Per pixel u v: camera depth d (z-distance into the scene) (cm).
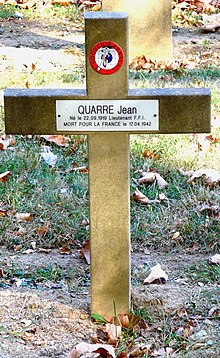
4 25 449
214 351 188
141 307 206
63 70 376
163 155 291
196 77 369
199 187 269
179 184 273
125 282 199
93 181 193
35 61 389
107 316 201
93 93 189
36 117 192
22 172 279
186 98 188
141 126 190
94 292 200
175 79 365
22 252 238
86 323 200
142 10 386
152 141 301
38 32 441
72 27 452
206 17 459
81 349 185
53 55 401
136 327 199
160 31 387
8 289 215
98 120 190
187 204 259
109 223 195
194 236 244
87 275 226
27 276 224
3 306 205
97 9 476
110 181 193
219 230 246
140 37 388
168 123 190
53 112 191
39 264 231
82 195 264
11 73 368
